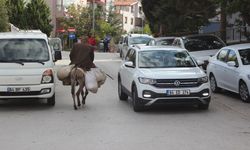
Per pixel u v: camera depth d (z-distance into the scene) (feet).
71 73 43.83
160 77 40.16
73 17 225.56
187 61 44.34
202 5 100.27
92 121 37.19
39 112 41.81
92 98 50.83
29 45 45.03
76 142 29.78
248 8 59.11
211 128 34.27
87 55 43.96
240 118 38.50
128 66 44.47
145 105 40.57
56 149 27.96
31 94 43.09
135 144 29.12
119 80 50.08
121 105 45.88
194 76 40.50
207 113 40.93
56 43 106.63
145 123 36.29
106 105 45.88
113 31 245.04
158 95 40.04
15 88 42.60
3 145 29.09
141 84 40.52
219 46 71.20
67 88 60.44
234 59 50.03
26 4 193.06
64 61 113.19
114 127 34.68
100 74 44.96
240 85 47.78
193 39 72.08
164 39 83.35
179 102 40.37
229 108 43.57
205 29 125.59
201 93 40.52
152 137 31.17
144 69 42.39
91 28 224.94
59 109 43.47
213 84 55.06
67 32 218.59
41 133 32.65
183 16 104.27
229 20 108.17
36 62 43.55
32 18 186.60
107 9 282.56
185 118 38.52
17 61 43.47
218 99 49.60
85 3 265.13
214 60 55.11
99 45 195.62
